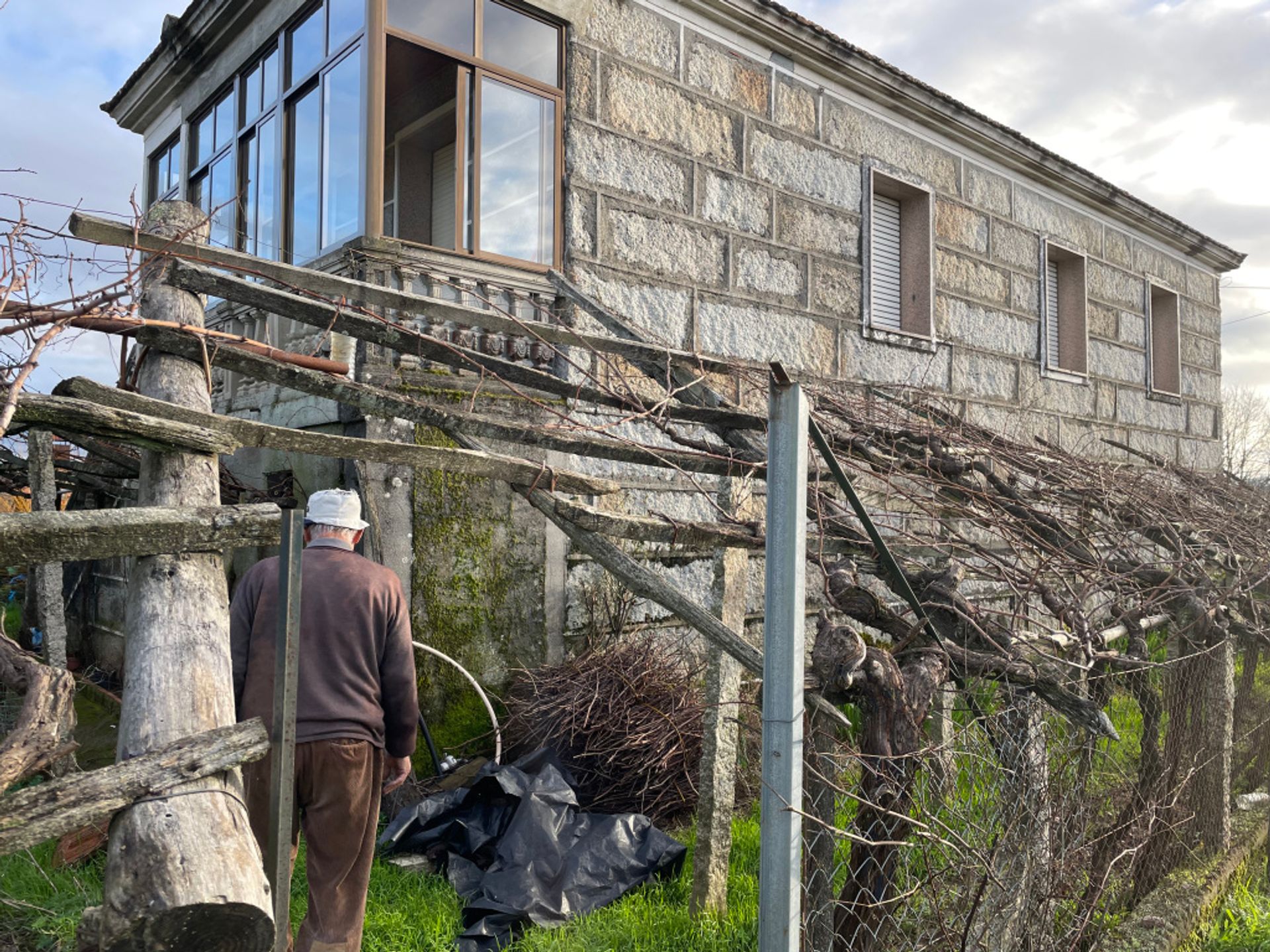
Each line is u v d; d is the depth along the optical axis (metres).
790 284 8.34
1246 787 5.73
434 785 5.31
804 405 2.21
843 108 8.90
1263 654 5.85
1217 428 15.30
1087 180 11.71
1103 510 4.86
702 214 7.66
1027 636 3.35
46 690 2.08
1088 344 12.15
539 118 6.68
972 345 10.31
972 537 5.01
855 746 2.96
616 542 6.67
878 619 3.12
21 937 3.41
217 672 1.84
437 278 5.81
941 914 2.74
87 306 2.65
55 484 5.75
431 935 3.72
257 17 7.36
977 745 3.00
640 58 7.27
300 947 2.99
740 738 5.62
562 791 4.52
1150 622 4.19
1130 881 4.06
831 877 2.73
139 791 1.50
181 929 1.38
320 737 3.01
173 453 2.43
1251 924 4.23
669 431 3.93
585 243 6.87
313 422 6.18
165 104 9.31
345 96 6.16
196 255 3.15
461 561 5.97
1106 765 3.87
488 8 6.44
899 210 9.96
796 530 2.19
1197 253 14.66
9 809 1.38
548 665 6.12
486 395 6.04
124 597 8.30
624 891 4.17
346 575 3.21
